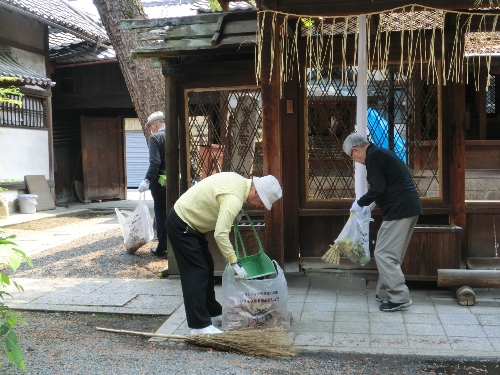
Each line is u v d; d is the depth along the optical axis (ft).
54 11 51.65
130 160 76.74
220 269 20.75
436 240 18.94
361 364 13.52
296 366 13.42
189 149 21.89
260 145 21.65
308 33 20.61
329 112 21.40
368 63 20.43
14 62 45.47
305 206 21.47
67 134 57.16
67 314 18.03
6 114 44.06
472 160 23.50
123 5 29.91
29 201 44.55
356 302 18.28
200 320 15.20
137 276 22.58
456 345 14.47
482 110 25.07
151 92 29.91
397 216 17.03
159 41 20.77
